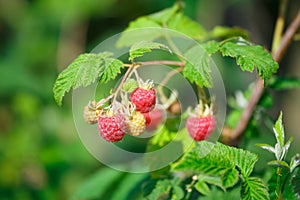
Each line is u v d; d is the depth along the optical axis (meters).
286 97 1.49
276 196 0.66
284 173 0.68
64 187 1.27
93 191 0.84
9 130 1.42
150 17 0.78
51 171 1.27
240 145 0.79
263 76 0.67
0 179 1.28
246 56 0.68
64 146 1.37
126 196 0.82
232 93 1.34
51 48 1.72
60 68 1.69
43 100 1.53
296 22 0.75
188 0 1.09
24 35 1.76
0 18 1.82
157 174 0.71
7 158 1.31
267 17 1.51
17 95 1.51
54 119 1.44
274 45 0.78
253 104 0.76
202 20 1.55
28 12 1.78
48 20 1.73
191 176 0.71
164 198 0.73
